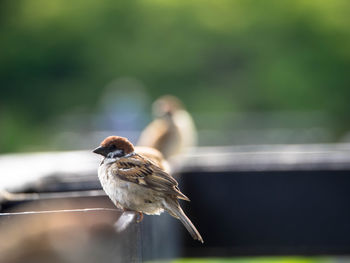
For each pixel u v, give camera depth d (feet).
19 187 18.31
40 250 7.22
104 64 97.76
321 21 91.04
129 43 97.19
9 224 11.50
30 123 96.68
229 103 92.99
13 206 16.60
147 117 62.44
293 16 92.07
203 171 23.85
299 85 90.79
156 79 96.12
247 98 92.43
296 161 24.41
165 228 19.57
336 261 26.35
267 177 23.68
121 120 62.44
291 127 66.39
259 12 93.09
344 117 89.97
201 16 95.14
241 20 93.50
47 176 20.89
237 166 24.07
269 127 65.31
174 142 32.19
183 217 16.16
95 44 97.86
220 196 23.85
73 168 24.50
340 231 23.50
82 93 97.25
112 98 88.53
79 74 98.27
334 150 32.76
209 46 94.89
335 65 90.63
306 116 83.46
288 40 92.48
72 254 7.38
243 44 93.61
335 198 23.54
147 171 16.24
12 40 98.22
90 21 98.02
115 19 97.66
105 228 8.68
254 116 81.97
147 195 16.11
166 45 96.27
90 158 30.12
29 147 92.02
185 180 23.85
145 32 96.78
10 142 92.02
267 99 91.45
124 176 16.20
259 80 91.91
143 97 90.79
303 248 23.54
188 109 94.27
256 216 23.70
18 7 98.99
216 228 23.77
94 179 19.69
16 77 98.17
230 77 94.07
